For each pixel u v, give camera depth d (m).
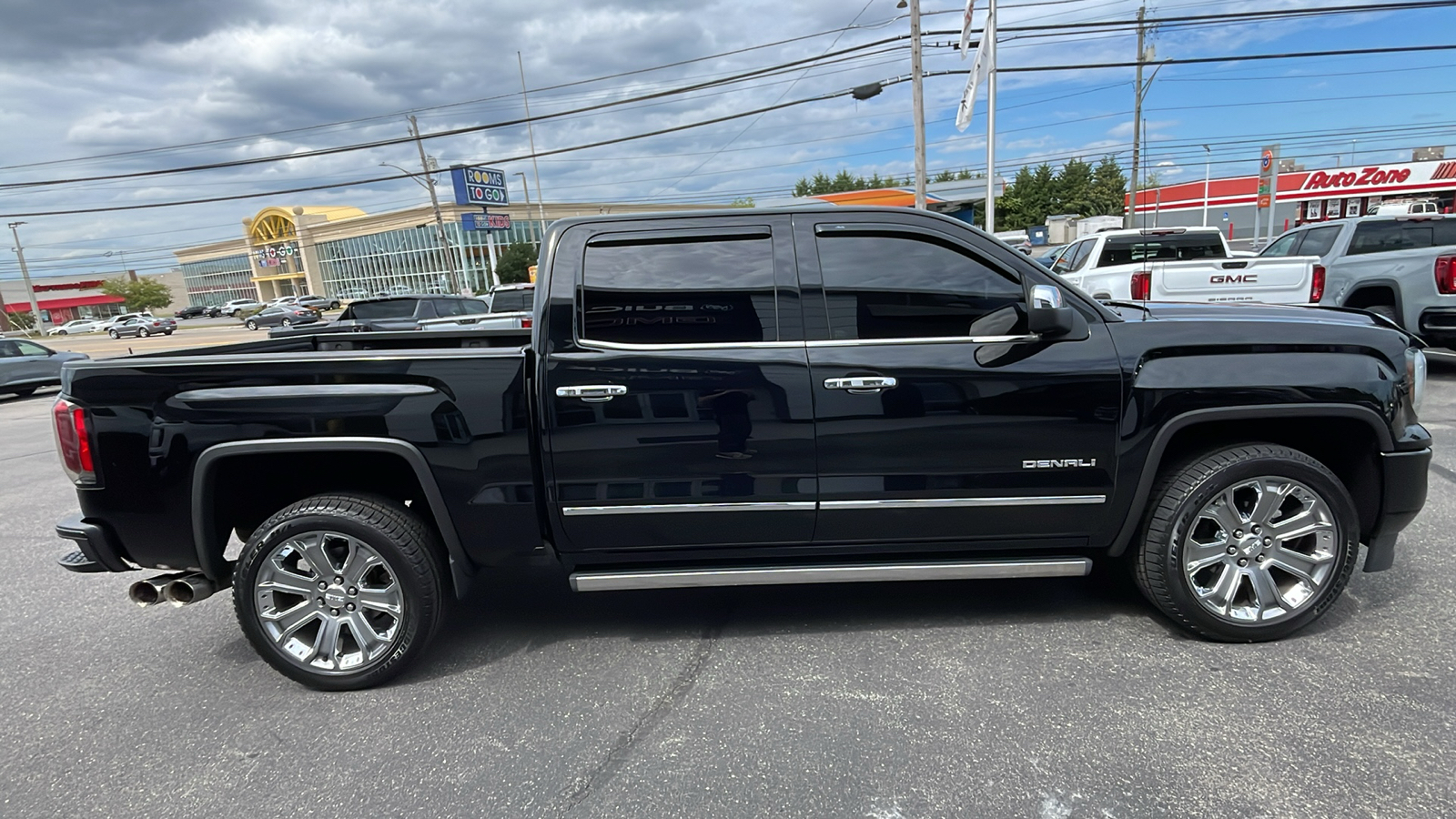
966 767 2.45
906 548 3.20
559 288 3.04
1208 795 2.27
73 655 3.55
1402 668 2.89
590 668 3.20
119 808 2.45
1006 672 3.00
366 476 3.33
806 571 3.13
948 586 3.84
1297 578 3.13
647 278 3.05
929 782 2.38
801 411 3.00
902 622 3.46
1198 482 3.02
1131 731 2.59
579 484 3.04
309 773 2.58
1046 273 3.11
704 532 3.12
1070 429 3.02
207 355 3.20
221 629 3.78
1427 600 3.41
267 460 3.16
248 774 2.60
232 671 3.34
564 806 2.36
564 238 3.09
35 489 7.20
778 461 3.03
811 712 2.80
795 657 3.20
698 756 2.57
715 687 3.00
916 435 3.02
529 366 3.00
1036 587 3.79
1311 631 3.20
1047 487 3.06
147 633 3.76
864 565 3.17
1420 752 2.41
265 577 3.03
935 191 42.41
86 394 2.94
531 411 3.00
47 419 12.69
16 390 16.14
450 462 2.97
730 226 3.09
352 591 3.05
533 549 3.12
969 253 3.09
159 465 2.93
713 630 3.49
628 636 3.47
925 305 3.06
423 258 72.38
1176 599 3.09
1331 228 9.19
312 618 3.08
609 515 3.07
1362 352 3.05
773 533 3.13
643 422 3.00
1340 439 3.26
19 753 2.78
